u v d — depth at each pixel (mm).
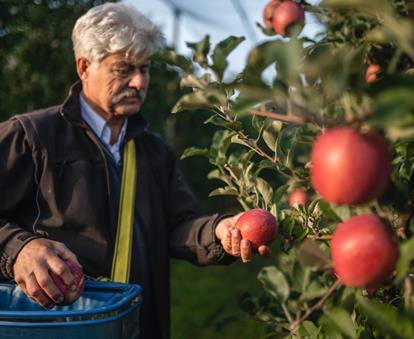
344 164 776
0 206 1902
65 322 1327
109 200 2010
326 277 1453
